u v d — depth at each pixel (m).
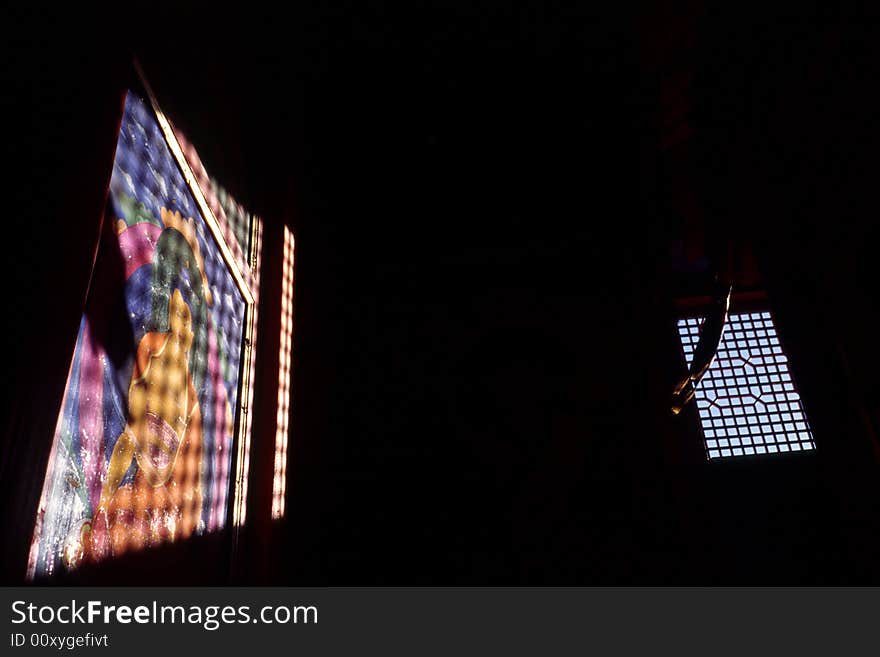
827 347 2.34
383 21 4.95
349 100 5.20
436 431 4.20
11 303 1.40
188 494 2.43
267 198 4.11
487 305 4.61
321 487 3.96
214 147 3.12
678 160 4.52
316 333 4.33
